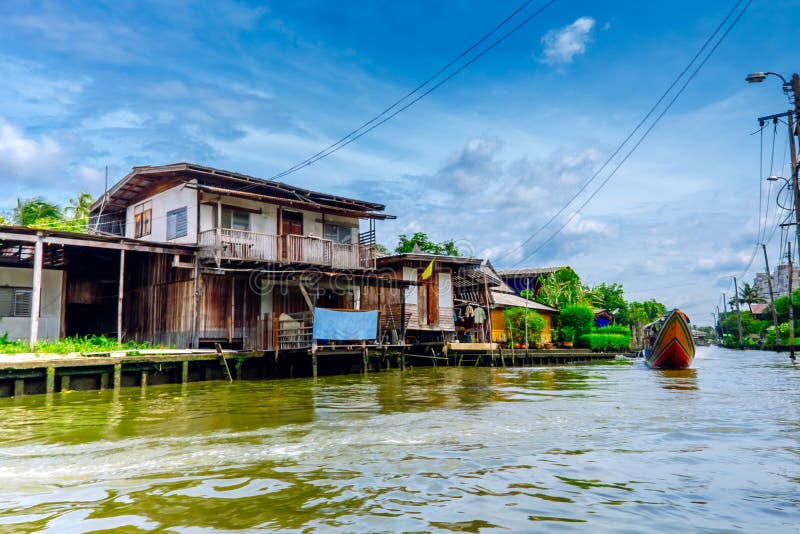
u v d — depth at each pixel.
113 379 14.76
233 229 20.28
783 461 6.06
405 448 6.83
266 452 6.67
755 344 59.50
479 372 22.73
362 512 4.46
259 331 20.17
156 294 21.12
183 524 4.24
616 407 10.61
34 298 15.23
